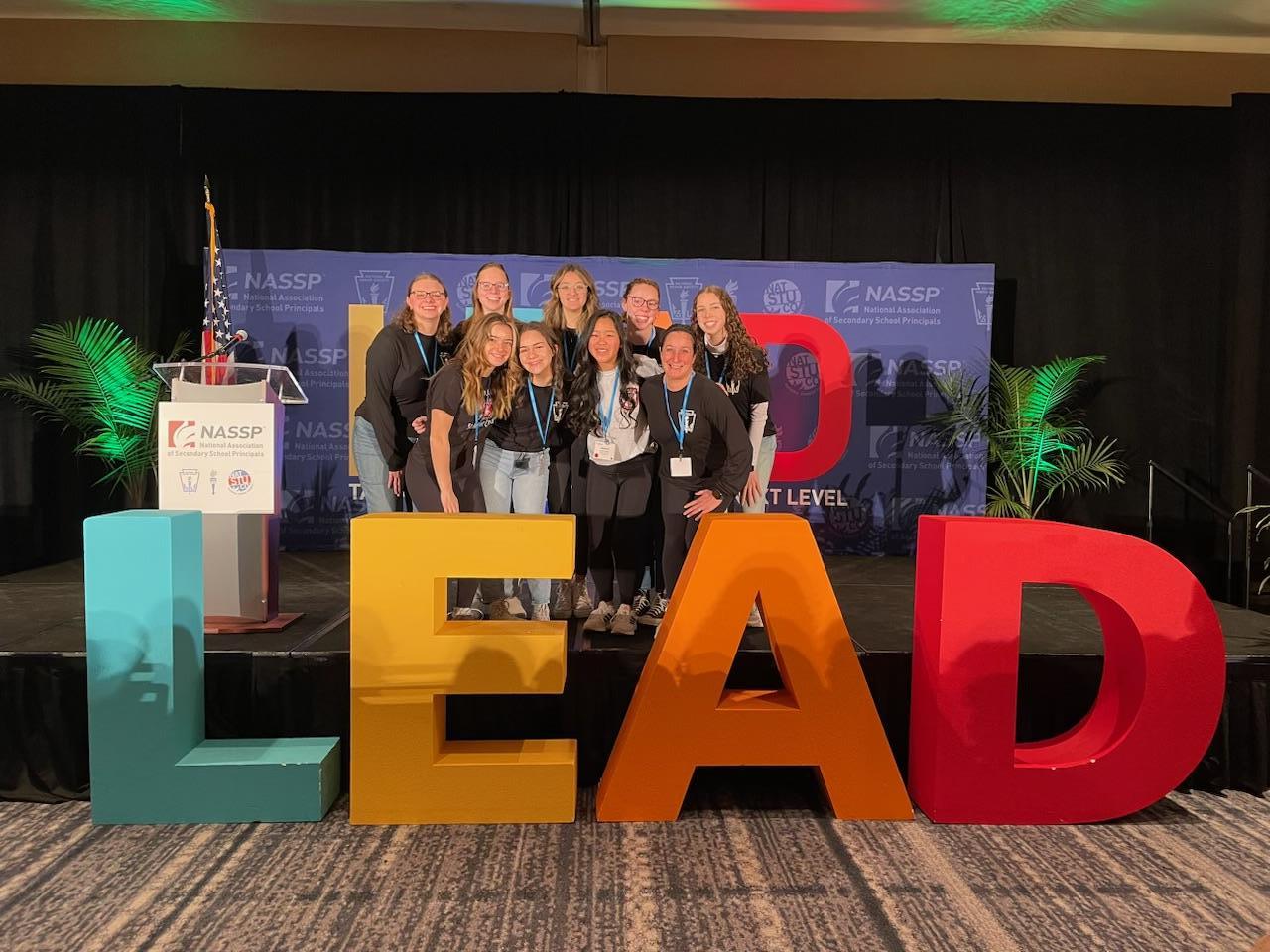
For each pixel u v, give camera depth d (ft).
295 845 6.84
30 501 16.29
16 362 16.12
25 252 15.99
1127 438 16.81
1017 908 6.04
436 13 15.78
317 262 15.14
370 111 16.05
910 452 15.74
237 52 16.20
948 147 16.37
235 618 9.04
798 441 15.70
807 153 16.34
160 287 15.99
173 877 6.34
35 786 7.72
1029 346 16.70
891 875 6.48
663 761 7.27
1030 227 16.55
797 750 7.29
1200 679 7.29
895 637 9.04
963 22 15.94
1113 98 16.61
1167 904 6.13
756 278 15.42
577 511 10.34
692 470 9.75
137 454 14.60
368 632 7.07
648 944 5.55
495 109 16.06
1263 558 16.20
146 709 7.13
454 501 9.91
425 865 6.54
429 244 16.21
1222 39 16.31
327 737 7.94
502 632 7.18
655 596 10.26
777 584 7.20
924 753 7.50
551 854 6.72
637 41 16.33
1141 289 16.63
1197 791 8.19
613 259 15.26
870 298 15.55
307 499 15.44
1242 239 16.05
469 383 9.74
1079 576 7.17
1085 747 7.69
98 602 7.05
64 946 5.49
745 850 6.84
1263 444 16.26
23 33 15.93
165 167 15.96
